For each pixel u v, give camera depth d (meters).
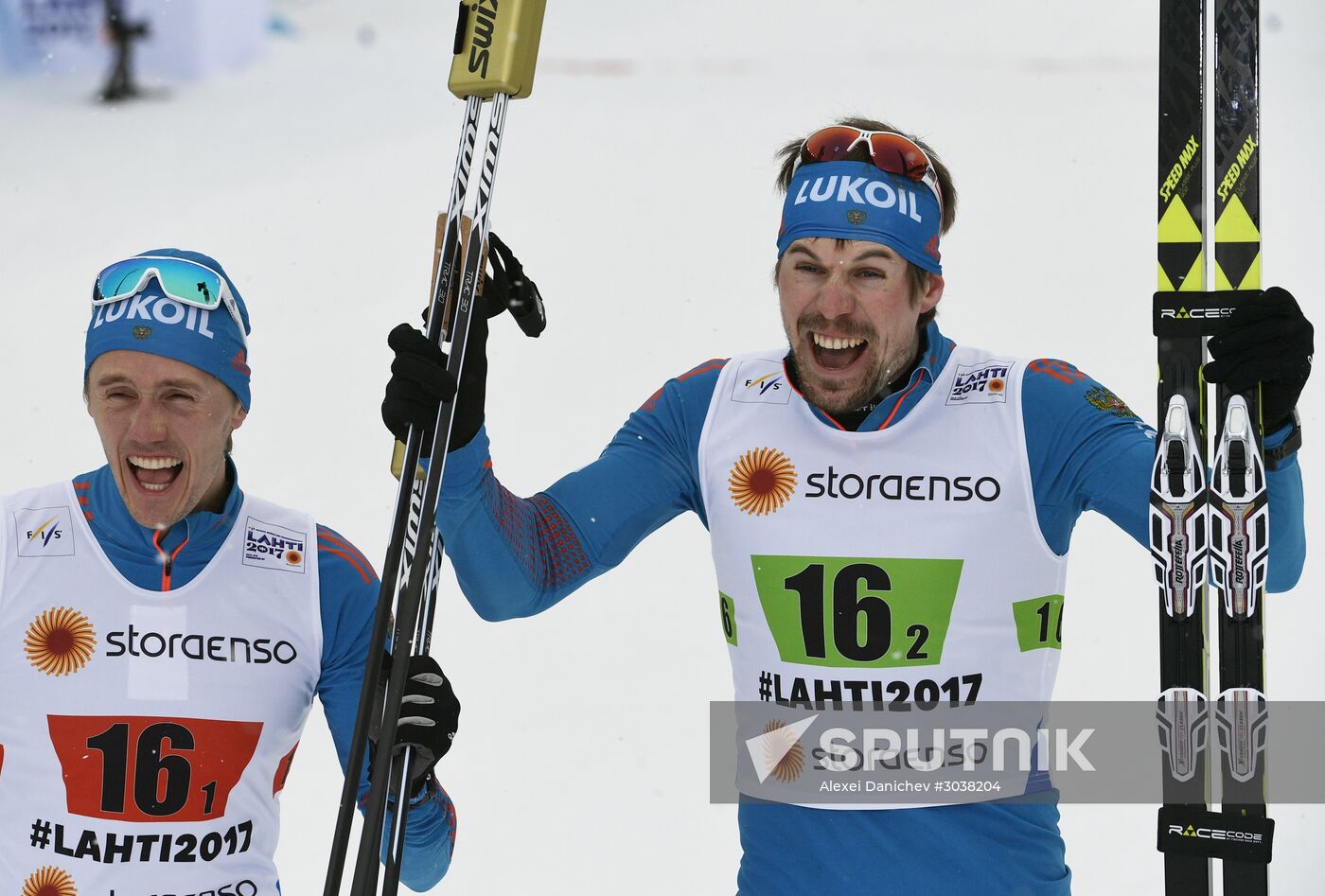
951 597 10.23
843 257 10.18
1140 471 10.09
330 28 42.50
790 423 10.70
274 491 21.39
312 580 9.99
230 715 9.57
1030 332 25.47
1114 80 36.69
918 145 10.83
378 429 23.17
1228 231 9.72
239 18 40.41
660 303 27.05
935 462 10.41
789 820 10.20
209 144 35.47
